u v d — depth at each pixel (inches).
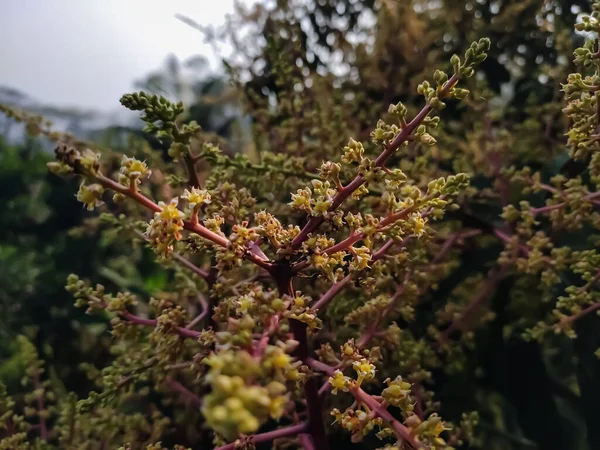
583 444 10.2
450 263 9.3
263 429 8.8
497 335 10.0
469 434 8.0
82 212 14.5
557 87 10.4
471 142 10.4
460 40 12.5
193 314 10.0
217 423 2.7
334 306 8.1
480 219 9.6
